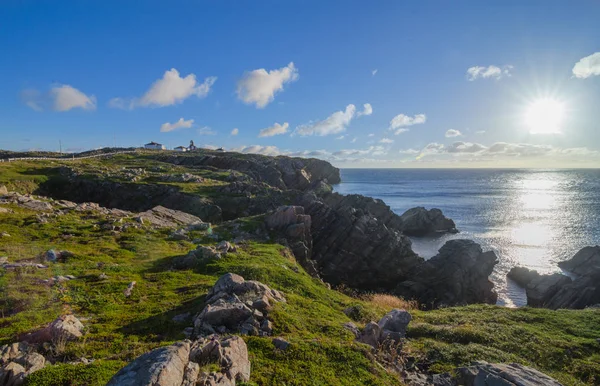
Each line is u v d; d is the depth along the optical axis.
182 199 66.19
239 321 13.95
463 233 81.75
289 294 19.64
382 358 13.19
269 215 44.50
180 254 28.53
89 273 20.94
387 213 73.50
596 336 16.91
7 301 15.84
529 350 15.33
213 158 127.31
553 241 72.50
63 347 11.45
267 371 10.44
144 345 11.89
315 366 11.12
